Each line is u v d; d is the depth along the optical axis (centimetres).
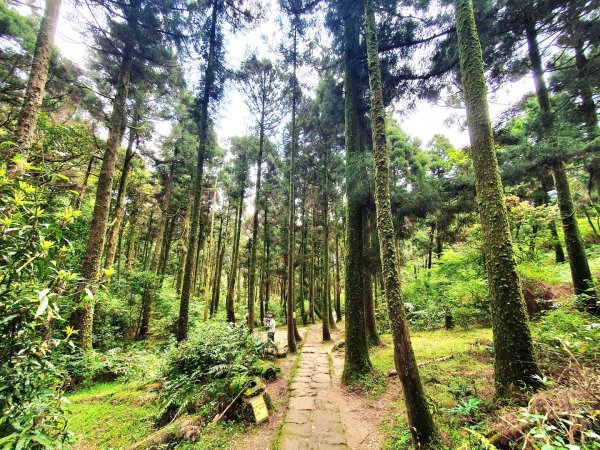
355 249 614
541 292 763
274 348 840
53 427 164
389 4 543
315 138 1184
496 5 522
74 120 952
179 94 1089
